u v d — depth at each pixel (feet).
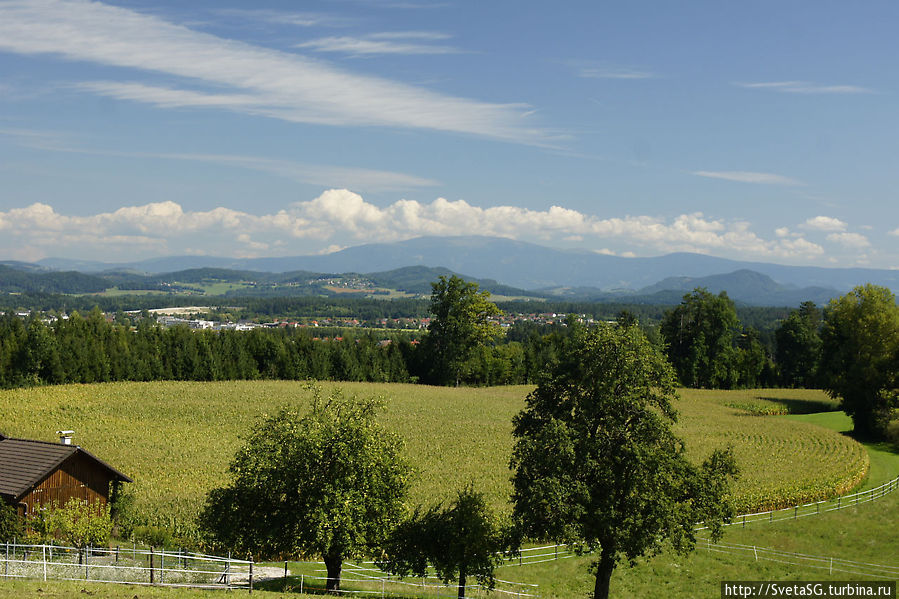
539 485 94.73
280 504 99.66
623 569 128.06
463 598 99.04
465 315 410.52
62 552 110.73
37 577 88.99
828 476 187.42
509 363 471.21
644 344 103.81
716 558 133.59
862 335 272.10
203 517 101.30
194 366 401.90
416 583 116.98
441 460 214.69
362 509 95.40
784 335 461.78
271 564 119.34
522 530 98.17
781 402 366.02
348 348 452.76
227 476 189.78
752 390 426.92
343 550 96.73
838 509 164.96
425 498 165.89
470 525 98.37
